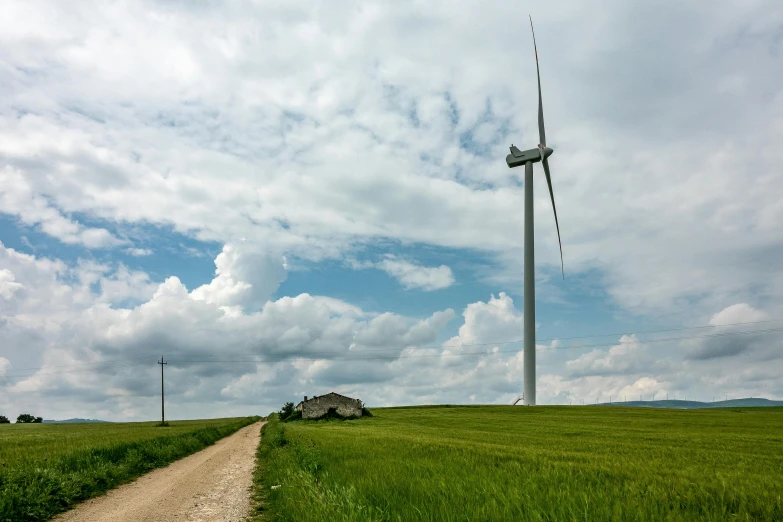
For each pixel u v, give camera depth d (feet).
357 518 28.53
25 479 44.91
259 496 48.29
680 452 96.68
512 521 27.89
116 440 113.80
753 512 34.78
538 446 108.58
